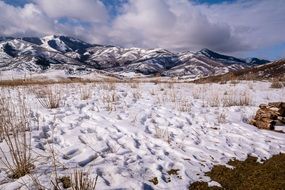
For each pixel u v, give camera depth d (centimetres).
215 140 689
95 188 421
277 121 838
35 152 520
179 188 463
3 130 557
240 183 496
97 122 745
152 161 545
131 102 1047
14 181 429
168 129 736
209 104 1086
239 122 848
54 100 938
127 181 455
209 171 532
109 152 574
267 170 542
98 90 1359
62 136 629
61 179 440
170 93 1304
